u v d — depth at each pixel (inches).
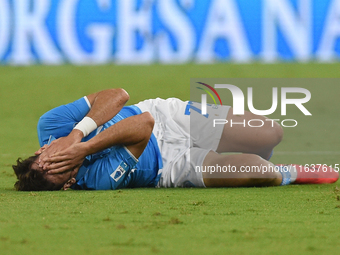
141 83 1720.0
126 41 1902.1
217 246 280.4
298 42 1919.3
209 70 1862.7
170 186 540.7
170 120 567.5
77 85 1697.8
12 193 475.5
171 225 334.6
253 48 1918.1
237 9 1888.5
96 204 415.8
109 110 498.0
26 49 1865.2
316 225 338.0
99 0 1854.1
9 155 858.1
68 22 1854.1
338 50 1921.8
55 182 482.9
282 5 1899.6
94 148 472.7
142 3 1879.9
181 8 1883.6
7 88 1647.4
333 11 1895.9
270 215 374.6
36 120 1306.6
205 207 407.5
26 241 289.3
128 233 310.0
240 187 535.5
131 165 501.4
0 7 1793.8
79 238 296.8
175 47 1914.4
